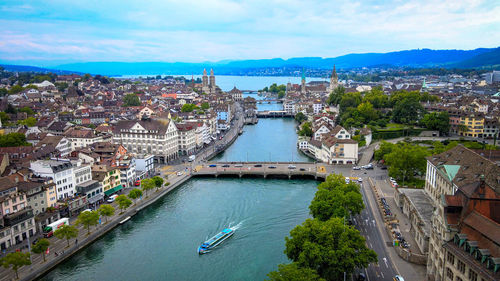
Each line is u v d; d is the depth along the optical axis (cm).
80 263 12550
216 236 14062
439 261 9844
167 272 11975
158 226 15288
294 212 16388
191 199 18312
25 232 13338
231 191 19475
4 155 18025
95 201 16725
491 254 7894
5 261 10662
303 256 9969
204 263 12469
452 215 9619
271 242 13775
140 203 17125
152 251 13300
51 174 15562
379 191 18300
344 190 14988
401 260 11788
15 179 14475
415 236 12938
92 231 14238
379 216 15262
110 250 13400
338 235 10881
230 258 12738
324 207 13375
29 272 11469
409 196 15350
